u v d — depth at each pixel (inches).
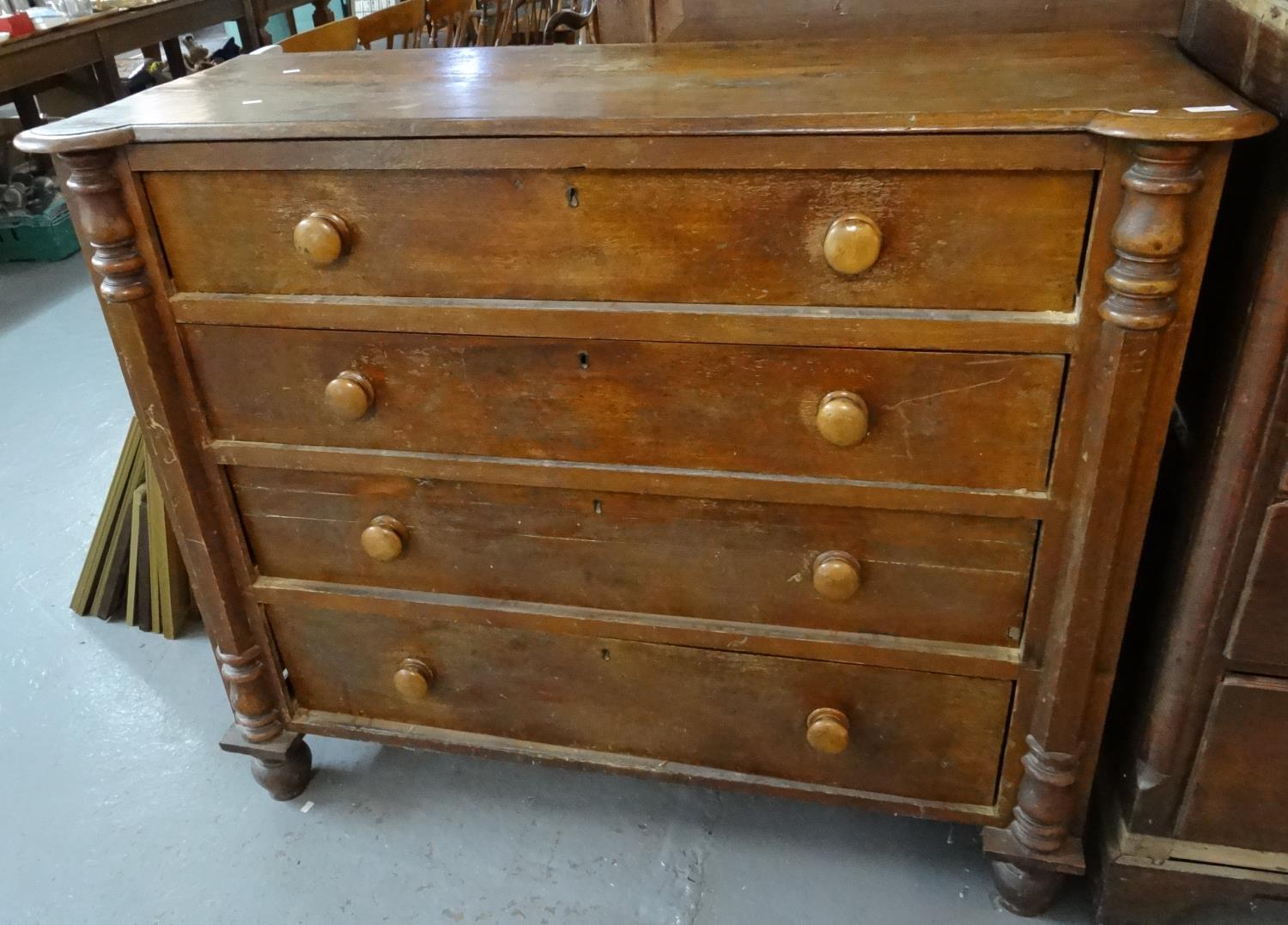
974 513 40.9
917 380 38.9
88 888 54.2
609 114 36.4
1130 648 48.7
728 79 41.6
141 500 71.4
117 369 110.1
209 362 45.8
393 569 50.2
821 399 40.1
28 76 116.4
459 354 42.9
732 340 39.5
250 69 50.5
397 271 41.6
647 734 51.7
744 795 58.5
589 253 39.3
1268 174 35.0
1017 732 45.6
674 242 38.3
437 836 56.6
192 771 61.4
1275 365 35.3
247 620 53.1
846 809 57.5
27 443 96.5
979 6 48.6
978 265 36.4
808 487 42.0
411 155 38.3
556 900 52.7
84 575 74.3
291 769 57.6
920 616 44.5
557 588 48.5
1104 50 43.3
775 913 51.5
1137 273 33.9
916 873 53.3
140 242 43.1
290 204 41.1
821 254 37.3
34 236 138.4
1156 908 47.8
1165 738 43.7
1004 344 37.1
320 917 52.3
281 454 47.3
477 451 45.3
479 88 42.9
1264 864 45.3
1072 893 51.7
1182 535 41.2
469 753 54.5
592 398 42.6
